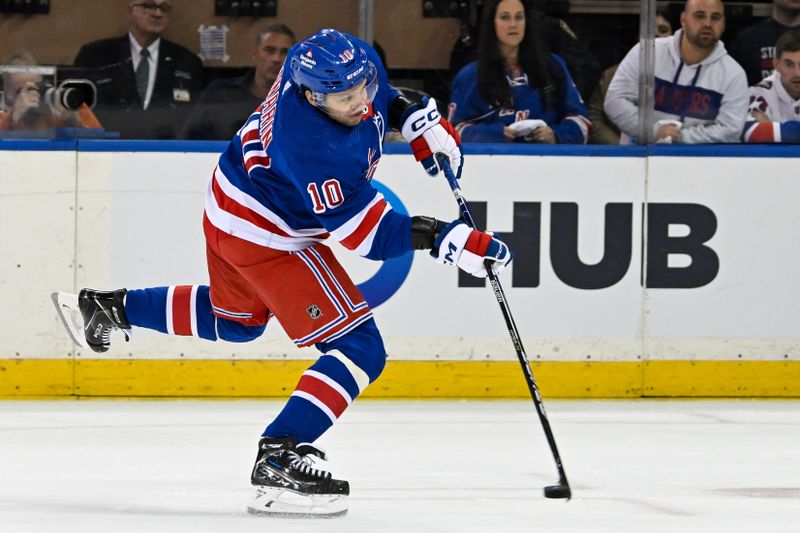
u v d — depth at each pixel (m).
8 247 17.80
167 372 18.03
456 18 18.70
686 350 18.61
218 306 11.20
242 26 18.45
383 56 18.72
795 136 19.02
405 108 11.15
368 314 10.34
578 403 17.98
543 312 18.39
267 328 18.08
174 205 18.02
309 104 9.52
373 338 10.27
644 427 15.55
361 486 11.25
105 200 17.94
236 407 17.19
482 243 9.90
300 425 9.90
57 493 10.73
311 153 9.46
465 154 18.31
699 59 18.86
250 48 18.50
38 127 18.23
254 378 18.09
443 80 18.80
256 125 10.20
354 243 9.92
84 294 11.72
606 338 18.50
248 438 14.37
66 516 9.60
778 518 9.66
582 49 18.83
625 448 13.84
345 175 9.56
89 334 11.84
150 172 17.97
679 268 18.59
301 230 10.25
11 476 11.63
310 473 9.68
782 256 18.70
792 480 11.73
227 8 18.41
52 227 17.88
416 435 14.71
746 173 18.66
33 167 17.81
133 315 11.65
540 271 18.39
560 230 18.42
